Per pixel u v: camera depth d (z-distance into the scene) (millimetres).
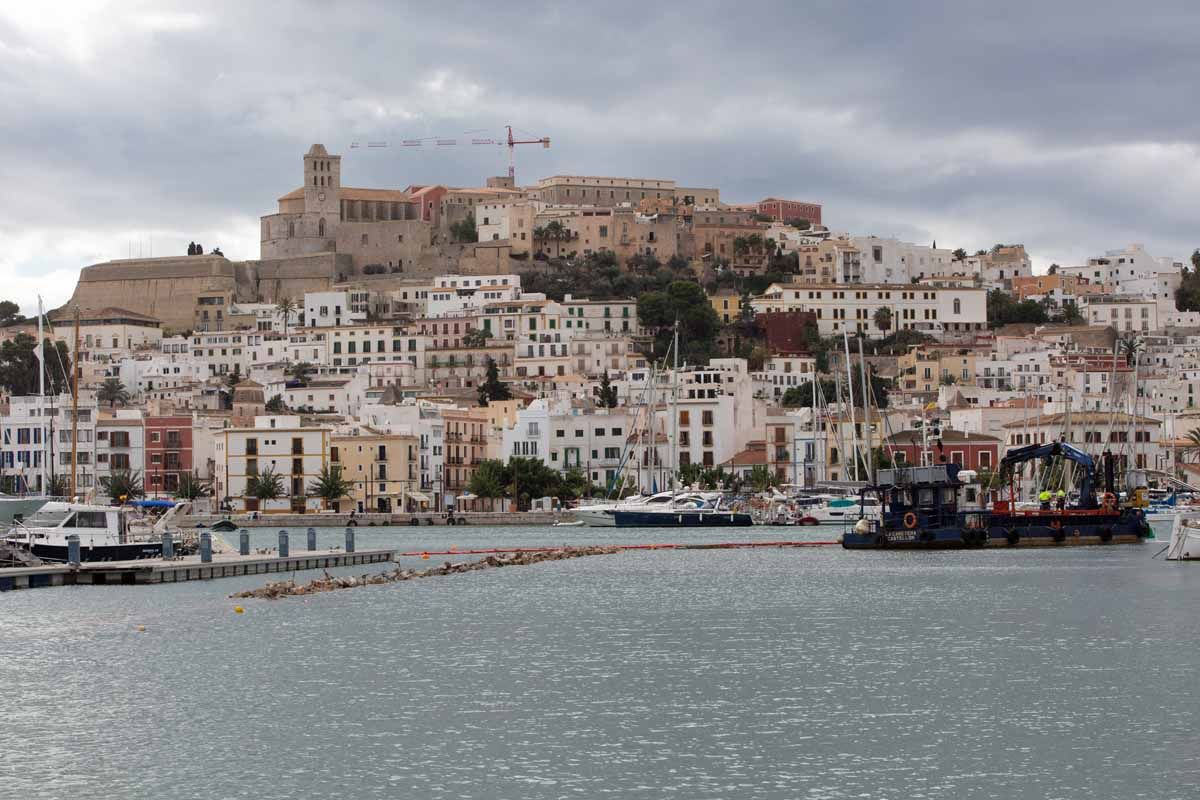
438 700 109375
